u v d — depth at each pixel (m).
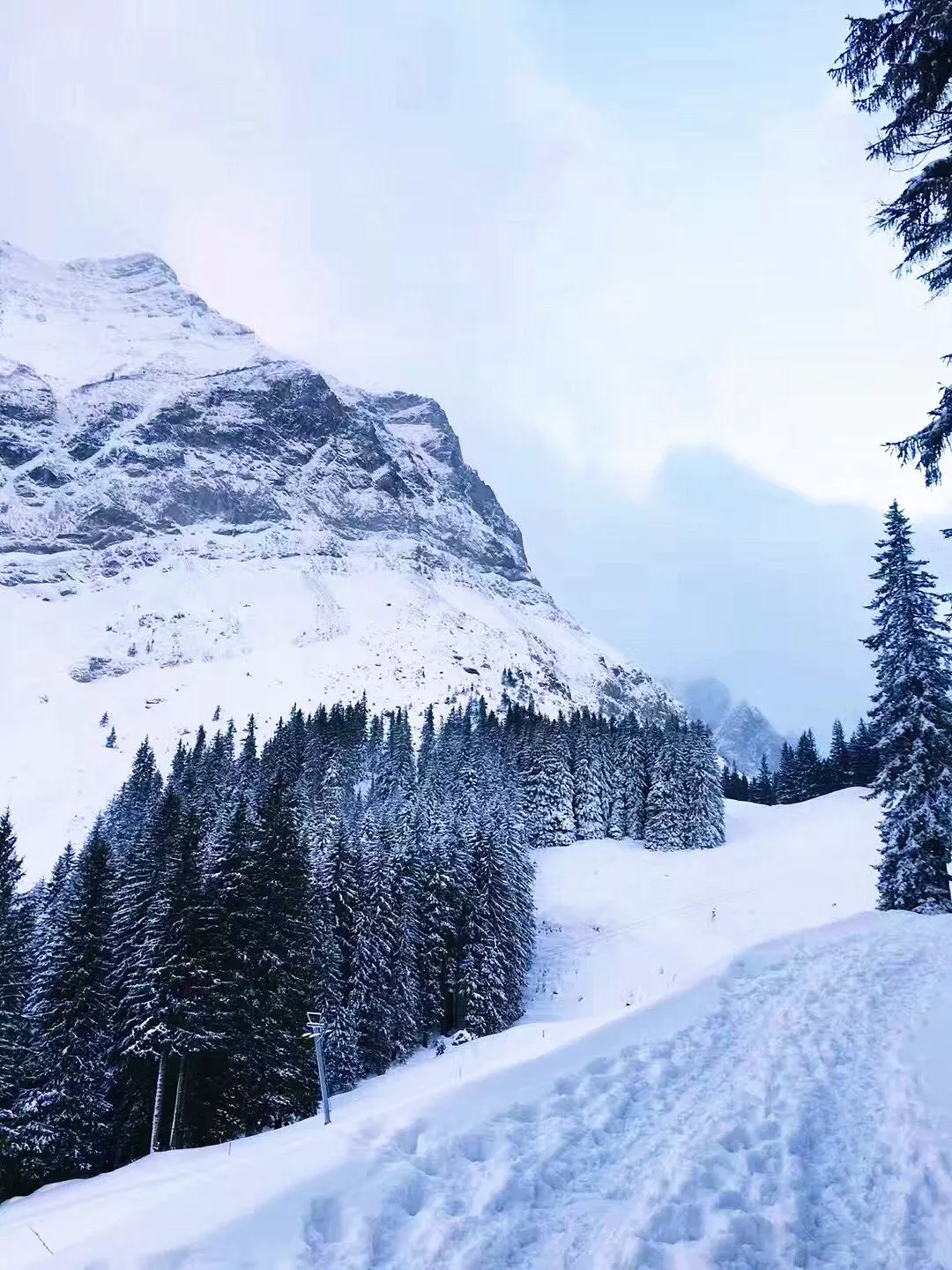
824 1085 10.45
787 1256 6.73
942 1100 9.55
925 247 11.03
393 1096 22.80
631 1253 6.61
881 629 34.06
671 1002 14.51
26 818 102.38
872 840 74.19
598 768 89.06
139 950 31.17
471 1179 8.11
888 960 17.44
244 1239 6.79
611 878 71.25
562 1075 10.98
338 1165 8.09
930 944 19.08
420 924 46.00
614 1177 8.20
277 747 90.94
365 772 103.06
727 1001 14.70
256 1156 9.19
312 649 176.38
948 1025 12.60
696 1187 7.77
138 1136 31.64
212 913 31.66
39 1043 30.44
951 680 32.38
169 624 181.25
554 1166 8.31
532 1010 48.25
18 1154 28.25
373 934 39.00
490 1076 10.84
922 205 10.87
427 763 91.25
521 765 89.50
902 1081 10.32
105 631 175.62
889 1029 12.69
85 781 114.88
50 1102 29.11
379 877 41.12
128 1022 30.38
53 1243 12.85
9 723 133.25
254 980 32.03
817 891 62.44
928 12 10.04
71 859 57.16
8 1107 28.95
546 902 66.25
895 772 33.78
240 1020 31.12
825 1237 7.11
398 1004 39.84
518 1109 9.80
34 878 85.75
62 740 128.50
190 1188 8.08
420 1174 8.12
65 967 31.62
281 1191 7.55
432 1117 9.48
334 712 106.69
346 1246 6.82
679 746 84.94
